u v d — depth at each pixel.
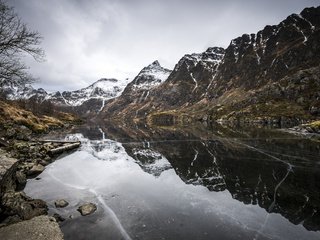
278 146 38.59
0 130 38.12
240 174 22.44
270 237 11.04
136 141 50.41
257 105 159.38
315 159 28.33
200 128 92.50
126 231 11.45
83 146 42.09
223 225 12.20
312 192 17.22
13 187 15.50
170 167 25.72
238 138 51.91
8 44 19.44
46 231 9.97
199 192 17.44
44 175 21.31
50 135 60.84
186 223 12.40
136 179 20.92
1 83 20.89
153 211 13.90
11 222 11.09
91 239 10.62
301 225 12.26
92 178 20.95
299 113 123.25
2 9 18.41
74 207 14.24
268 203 15.29
